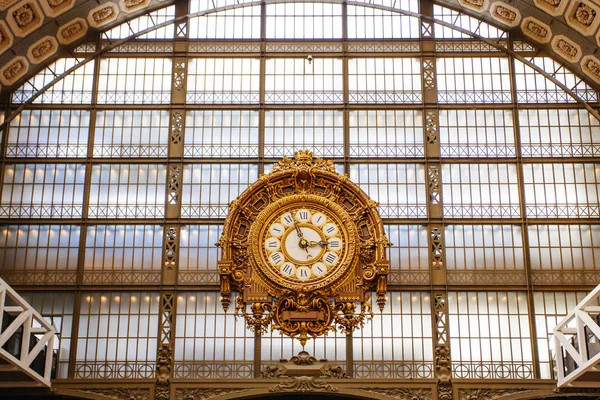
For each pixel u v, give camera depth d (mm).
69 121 41406
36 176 40594
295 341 38031
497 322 38469
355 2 43062
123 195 40281
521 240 39625
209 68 42250
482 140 41094
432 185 40219
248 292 37938
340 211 38656
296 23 42969
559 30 40594
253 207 39156
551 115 41500
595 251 39469
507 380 36781
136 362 37844
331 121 41438
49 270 39156
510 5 40875
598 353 32031
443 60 42344
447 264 39219
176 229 39594
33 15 38781
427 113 41344
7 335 32188
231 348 37969
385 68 42250
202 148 40938
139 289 38781
